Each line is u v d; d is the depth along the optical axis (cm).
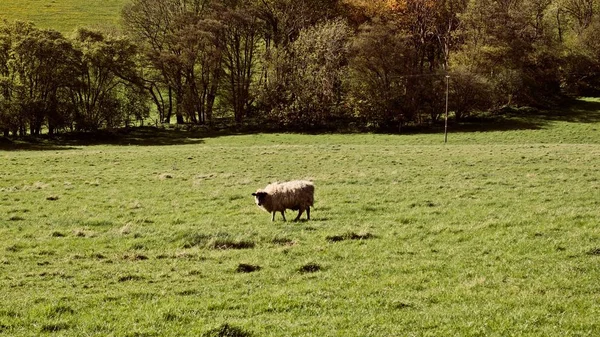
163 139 7944
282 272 1491
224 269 1531
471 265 1506
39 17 13875
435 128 8194
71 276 1498
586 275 1363
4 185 3434
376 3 9612
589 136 7038
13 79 7925
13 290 1368
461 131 7800
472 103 8469
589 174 3388
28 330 1091
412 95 8512
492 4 8888
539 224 1933
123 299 1283
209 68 9106
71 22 13600
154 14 9125
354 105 8700
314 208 2522
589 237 1717
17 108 7600
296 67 8688
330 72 8538
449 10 9594
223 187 3247
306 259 1605
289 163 4384
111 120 8531
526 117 8444
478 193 2800
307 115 8644
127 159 4762
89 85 8381
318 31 8656
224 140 7731
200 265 1588
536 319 1095
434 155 4678
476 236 1830
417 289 1329
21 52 7662
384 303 1227
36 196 2980
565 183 3038
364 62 8438
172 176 3744
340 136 7806
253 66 9806
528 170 3675
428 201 2588
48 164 4472
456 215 2209
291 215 2386
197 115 9988
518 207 2353
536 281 1337
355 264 1556
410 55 8594
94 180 3603
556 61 9600
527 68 9300
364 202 2623
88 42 8344
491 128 7888
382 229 2008
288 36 9319
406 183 3278
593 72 10094
